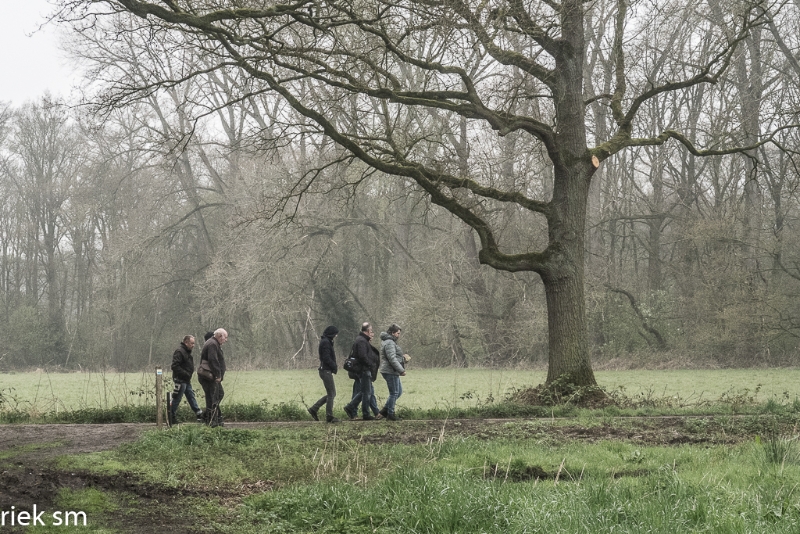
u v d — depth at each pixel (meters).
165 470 10.99
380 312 52.94
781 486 8.76
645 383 31.02
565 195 21.25
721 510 7.73
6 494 9.36
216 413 15.60
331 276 50.59
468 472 10.09
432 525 7.55
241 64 17.95
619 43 22.81
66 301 65.00
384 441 13.51
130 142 46.81
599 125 40.09
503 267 20.97
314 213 44.88
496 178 33.38
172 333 56.38
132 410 17.98
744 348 42.34
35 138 60.22
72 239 61.28
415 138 21.58
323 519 8.15
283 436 14.00
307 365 50.56
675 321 45.56
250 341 55.12
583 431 14.59
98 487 9.95
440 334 46.06
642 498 8.22
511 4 19.14
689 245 45.12
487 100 21.30
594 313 45.44
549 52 21.23
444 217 45.41
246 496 9.68
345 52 18.05
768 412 18.03
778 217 42.00
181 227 54.75
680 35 32.72
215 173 52.88
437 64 19.59
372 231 52.44
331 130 19.72
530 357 45.50
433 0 17.11
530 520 7.45
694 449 11.88
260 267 44.19
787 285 42.38
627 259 51.69
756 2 20.20
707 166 46.50
